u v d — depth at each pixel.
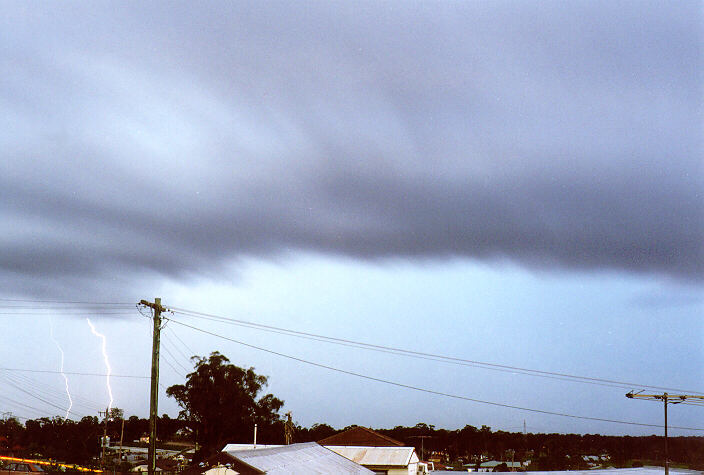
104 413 84.62
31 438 117.00
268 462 31.64
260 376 99.12
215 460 29.83
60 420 118.44
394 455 62.94
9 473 73.75
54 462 96.12
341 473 39.56
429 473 73.19
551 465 114.94
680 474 64.38
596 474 64.44
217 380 95.50
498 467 105.62
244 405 95.69
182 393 95.88
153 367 29.22
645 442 119.94
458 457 140.00
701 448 110.38
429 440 140.50
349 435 76.69
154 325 29.62
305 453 42.12
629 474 63.34
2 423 117.69
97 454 111.69
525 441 126.56
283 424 98.31
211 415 94.94
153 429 28.84
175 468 84.94
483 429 140.88
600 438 130.00
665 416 42.50
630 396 42.72
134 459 101.94
